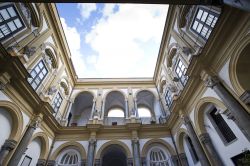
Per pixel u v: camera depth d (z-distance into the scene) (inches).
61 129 660.7
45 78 608.4
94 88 877.8
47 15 604.4
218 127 425.4
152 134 669.3
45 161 563.8
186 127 516.1
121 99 917.8
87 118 925.8
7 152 392.8
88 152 593.0
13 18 451.5
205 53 395.9
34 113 513.7
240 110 310.2
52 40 652.7
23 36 476.7
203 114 471.5
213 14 413.1
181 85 595.5
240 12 306.5
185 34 533.0
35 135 517.3
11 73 397.4
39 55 554.9
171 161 602.2
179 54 582.6
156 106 846.5
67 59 783.1
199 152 441.1
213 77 377.4
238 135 350.3
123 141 641.0
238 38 323.3
